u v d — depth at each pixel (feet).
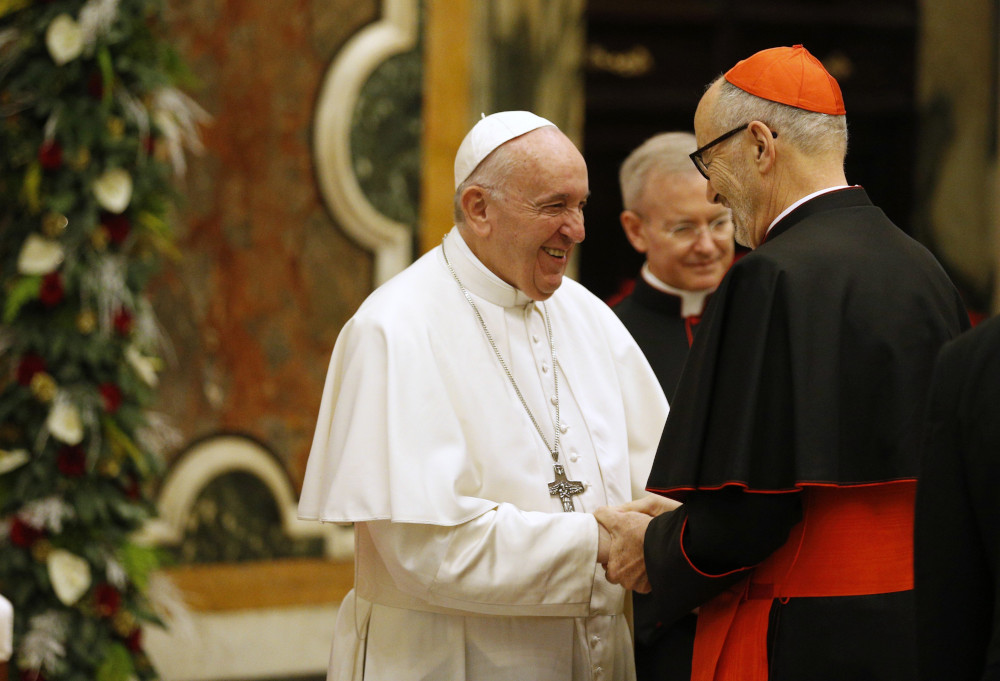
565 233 31.50
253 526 69.36
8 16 45.93
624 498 33.37
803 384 27.09
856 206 29.48
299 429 70.74
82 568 45.65
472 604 30.04
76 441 45.21
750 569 29.19
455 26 72.64
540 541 30.22
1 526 45.65
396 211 71.97
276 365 70.33
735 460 27.30
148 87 46.70
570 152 31.53
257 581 68.44
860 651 27.58
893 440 27.02
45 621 45.19
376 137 71.26
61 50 44.86
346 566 70.74
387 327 31.22
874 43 101.40
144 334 48.85
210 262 68.85
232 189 69.26
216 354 68.95
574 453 32.76
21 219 46.11
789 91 29.48
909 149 100.73
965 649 21.77
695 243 40.96
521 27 74.18
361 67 70.44
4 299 45.96
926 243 97.45
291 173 70.28
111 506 46.91
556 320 34.81
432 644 31.30
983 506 21.42
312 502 32.07
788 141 29.50
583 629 32.14
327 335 71.31
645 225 41.96
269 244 70.13
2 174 46.19
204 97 68.44
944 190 96.58
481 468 31.53
